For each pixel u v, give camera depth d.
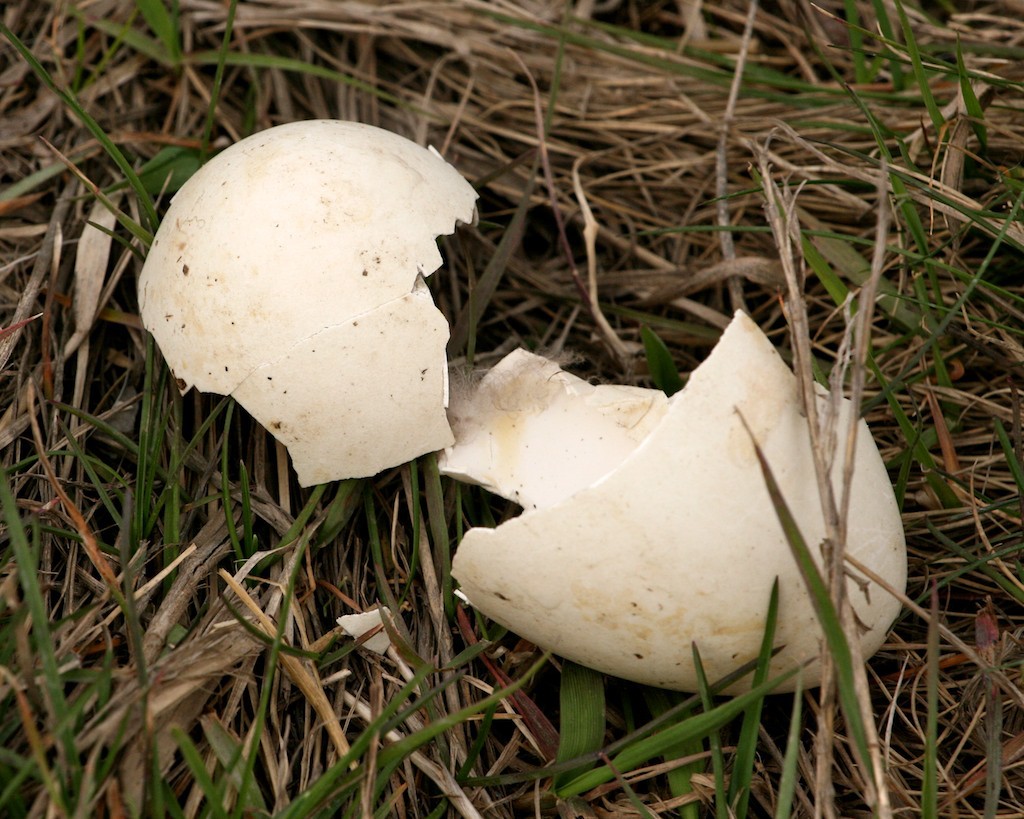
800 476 0.23
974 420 0.28
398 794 0.23
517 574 0.23
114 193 0.28
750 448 0.22
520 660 0.25
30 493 0.25
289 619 0.25
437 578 0.26
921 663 0.25
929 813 0.22
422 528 0.26
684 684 0.23
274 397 0.24
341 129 0.25
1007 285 0.28
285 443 0.24
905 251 0.26
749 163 0.28
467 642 0.25
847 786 0.24
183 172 0.28
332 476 0.24
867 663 0.25
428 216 0.24
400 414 0.24
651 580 0.22
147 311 0.25
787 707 0.25
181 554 0.25
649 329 0.27
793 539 0.22
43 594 0.24
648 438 0.22
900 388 0.28
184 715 0.23
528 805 0.24
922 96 0.28
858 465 0.23
